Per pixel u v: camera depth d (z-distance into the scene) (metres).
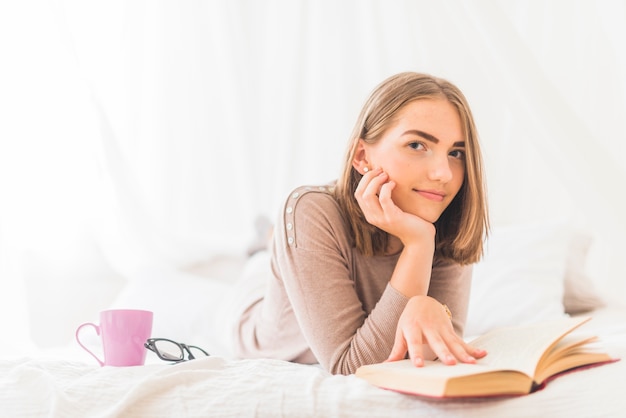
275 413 0.75
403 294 1.00
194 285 1.96
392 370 0.78
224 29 2.41
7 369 0.90
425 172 1.03
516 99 1.49
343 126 2.36
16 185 1.81
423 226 1.02
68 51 1.82
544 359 0.77
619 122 1.88
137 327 1.04
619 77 1.87
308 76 2.42
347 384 0.81
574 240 1.99
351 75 2.35
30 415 0.77
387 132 1.05
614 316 1.72
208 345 1.68
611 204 1.43
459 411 0.74
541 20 2.02
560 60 1.98
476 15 1.44
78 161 1.96
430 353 0.93
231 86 2.44
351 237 1.14
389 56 2.28
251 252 2.27
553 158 1.49
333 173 2.38
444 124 1.03
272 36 2.46
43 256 2.08
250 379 0.82
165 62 2.36
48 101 1.86
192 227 2.46
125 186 2.04
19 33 1.80
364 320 1.06
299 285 1.07
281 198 2.41
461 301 1.19
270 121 2.50
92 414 0.77
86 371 0.91
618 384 0.75
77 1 2.00
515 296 1.79
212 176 2.47
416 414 0.75
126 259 2.17
